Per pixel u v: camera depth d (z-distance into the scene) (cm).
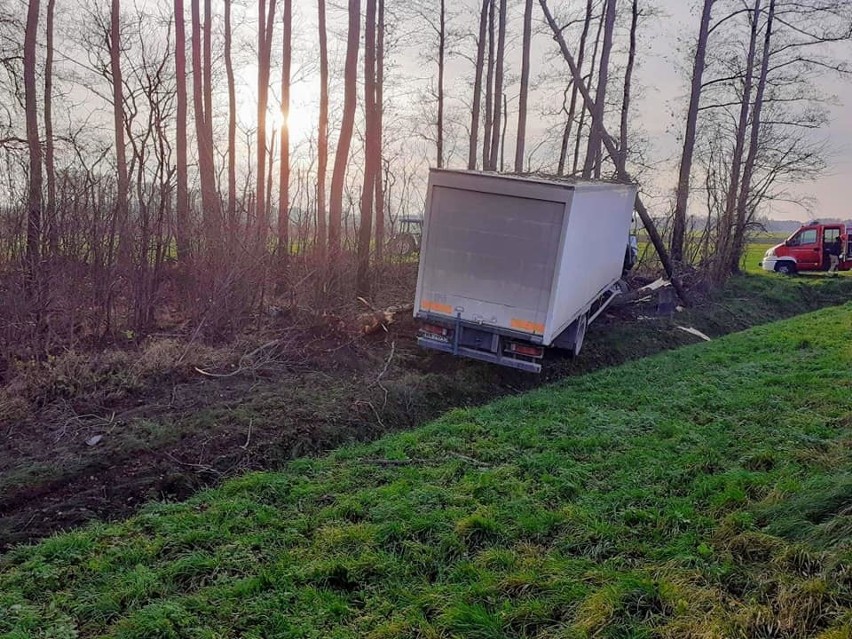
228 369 930
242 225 1148
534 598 424
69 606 440
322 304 1130
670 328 1512
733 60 2117
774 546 441
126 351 945
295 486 623
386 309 1220
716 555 450
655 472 609
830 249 2483
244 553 500
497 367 1060
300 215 1376
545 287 886
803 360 1041
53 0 1386
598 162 1952
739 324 1745
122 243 1016
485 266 911
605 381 1002
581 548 488
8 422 722
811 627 358
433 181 920
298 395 849
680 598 398
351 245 1407
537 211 875
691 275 1948
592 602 401
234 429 732
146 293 1052
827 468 561
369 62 1422
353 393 880
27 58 1188
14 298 872
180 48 1443
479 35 2242
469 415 835
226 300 1055
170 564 486
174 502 607
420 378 966
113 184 1027
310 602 438
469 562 474
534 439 721
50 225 926
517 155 1989
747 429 713
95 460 646
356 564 474
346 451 723
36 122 1167
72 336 932
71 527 554
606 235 1198
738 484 555
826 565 400
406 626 405
